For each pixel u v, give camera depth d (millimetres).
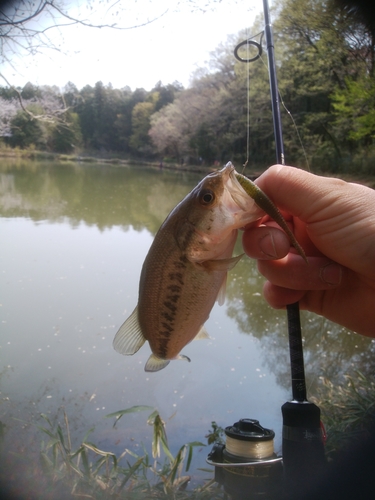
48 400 733
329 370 796
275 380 797
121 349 331
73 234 2127
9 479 423
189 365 864
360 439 443
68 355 908
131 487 424
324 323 1029
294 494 286
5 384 791
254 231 306
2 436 517
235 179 290
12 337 995
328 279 329
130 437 633
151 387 781
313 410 291
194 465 548
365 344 901
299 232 346
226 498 341
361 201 284
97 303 1226
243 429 319
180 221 304
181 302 310
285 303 354
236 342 977
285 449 291
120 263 1634
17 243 1915
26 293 1301
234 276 1492
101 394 761
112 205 3037
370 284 333
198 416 686
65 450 475
